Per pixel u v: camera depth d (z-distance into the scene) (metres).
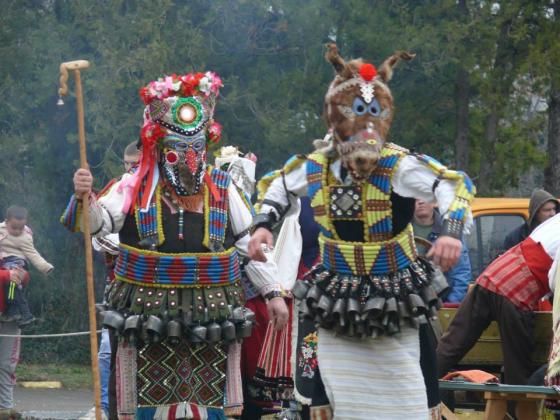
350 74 8.32
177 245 9.48
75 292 32.16
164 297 9.34
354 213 8.44
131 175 9.65
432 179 8.28
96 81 28.06
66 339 32.03
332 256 8.53
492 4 29.61
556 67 29.81
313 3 29.34
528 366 11.28
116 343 10.77
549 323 11.20
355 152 8.16
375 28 29.08
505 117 31.73
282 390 11.92
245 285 11.98
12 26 29.62
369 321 8.33
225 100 28.62
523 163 32.03
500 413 10.24
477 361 12.18
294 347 11.03
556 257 10.30
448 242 7.98
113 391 10.80
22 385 26.05
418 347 8.62
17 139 29.52
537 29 30.81
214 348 9.58
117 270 9.58
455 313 12.29
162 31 29.08
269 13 30.45
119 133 28.55
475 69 29.64
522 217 18.52
